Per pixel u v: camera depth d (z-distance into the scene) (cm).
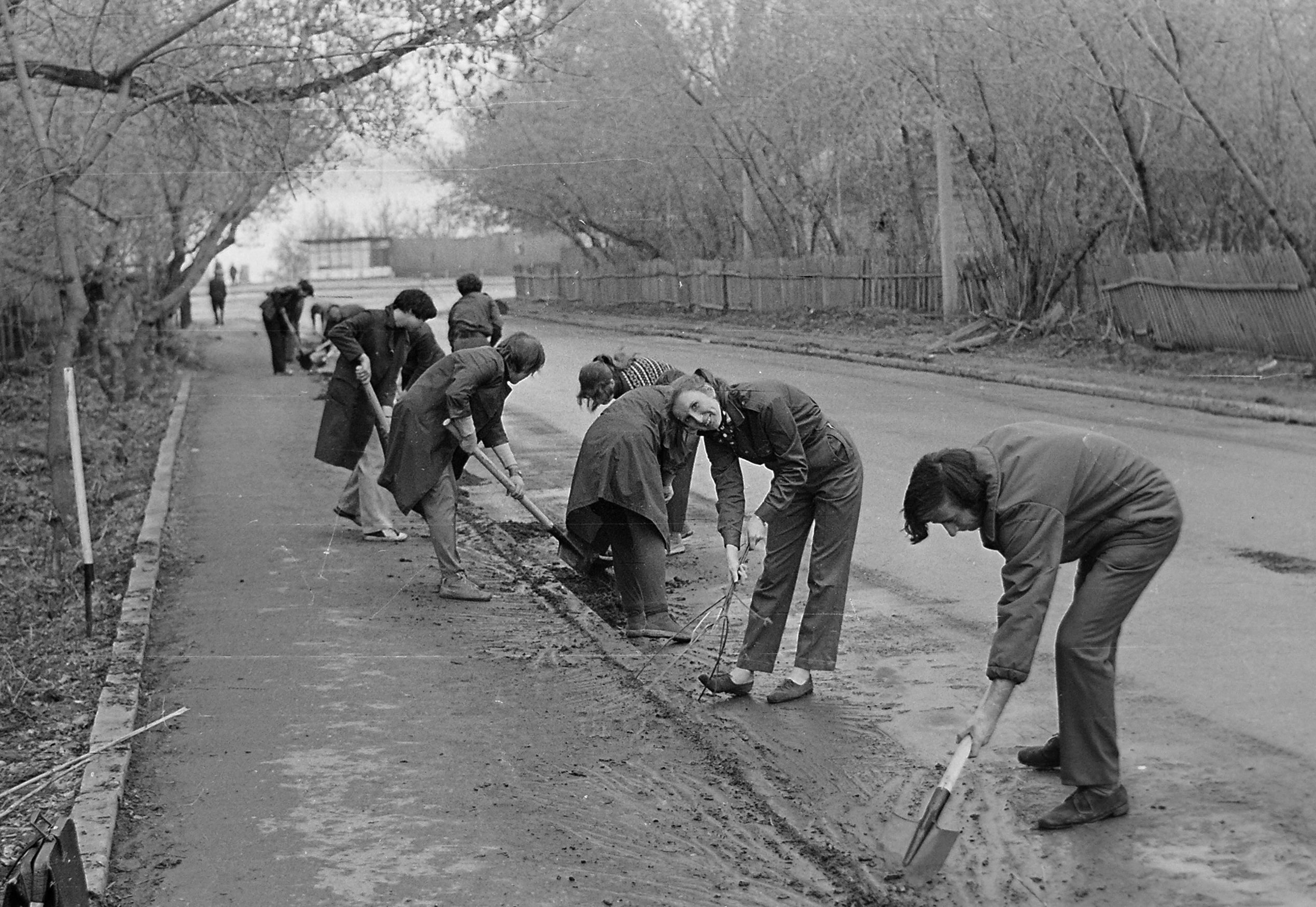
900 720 612
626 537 764
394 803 534
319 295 3881
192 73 1110
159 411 1941
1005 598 471
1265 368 1883
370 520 1026
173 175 1580
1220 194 2230
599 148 2992
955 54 2334
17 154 1099
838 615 644
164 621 811
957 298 2725
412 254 4341
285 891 461
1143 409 1662
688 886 459
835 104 2928
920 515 476
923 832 451
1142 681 641
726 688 650
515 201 3347
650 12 2827
